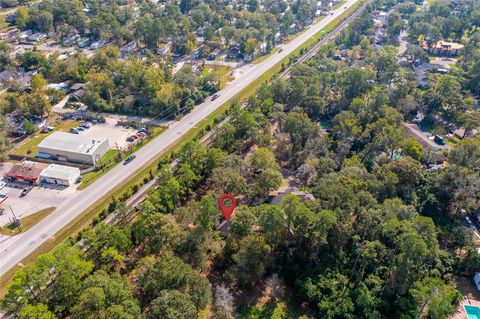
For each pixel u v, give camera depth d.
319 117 196.62
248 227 110.69
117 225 119.56
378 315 97.19
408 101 188.12
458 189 130.50
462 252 120.25
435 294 97.81
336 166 148.12
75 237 122.31
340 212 112.38
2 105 190.25
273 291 106.94
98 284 91.56
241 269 104.94
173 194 129.12
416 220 109.31
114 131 184.00
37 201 139.38
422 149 155.50
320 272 107.62
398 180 131.88
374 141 155.50
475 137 157.12
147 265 102.06
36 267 93.62
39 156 165.00
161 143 172.12
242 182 131.50
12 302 91.56
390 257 107.06
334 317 99.06
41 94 196.12
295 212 110.12
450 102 184.62
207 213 113.31
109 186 146.50
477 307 104.12
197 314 93.06
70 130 183.75
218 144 162.00
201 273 110.50
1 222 129.75
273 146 172.00
